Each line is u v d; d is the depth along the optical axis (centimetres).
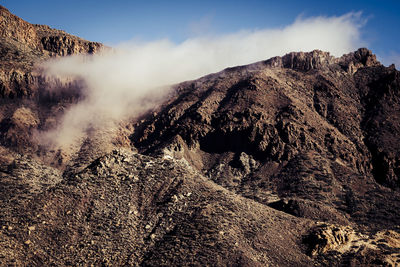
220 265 9856
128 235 11125
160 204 12112
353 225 14550
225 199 12350
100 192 12331
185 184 12788
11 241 10362
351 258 10994
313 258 10938
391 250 11556
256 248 10662
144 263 10212
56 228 11031
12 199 13375
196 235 10762
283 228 11744
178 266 9894
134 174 13188
